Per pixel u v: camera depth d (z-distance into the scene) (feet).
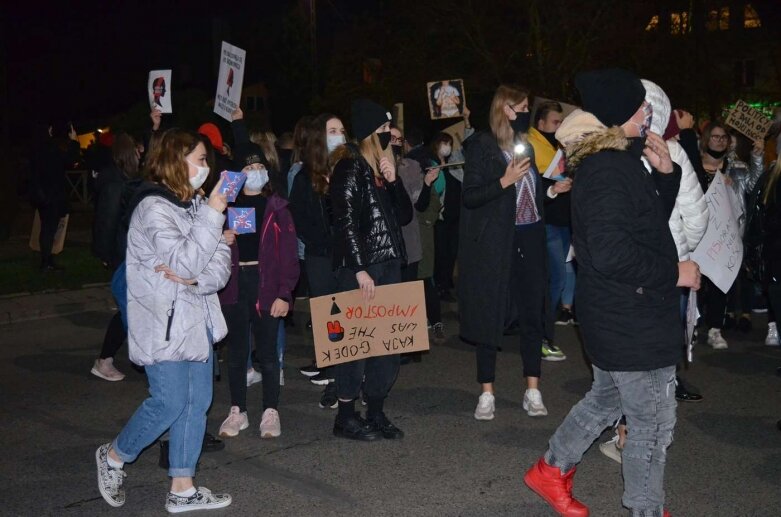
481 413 19.58
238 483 16.20
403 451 17.74
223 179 13.56
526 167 17.75
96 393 22.53
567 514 14.25
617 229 12.13
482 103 80.33
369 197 17.19
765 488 15.69
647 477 12.87
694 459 17.11
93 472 16.97
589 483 16.02
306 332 29.30
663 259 12.42
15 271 39.37
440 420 19.71
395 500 15.33
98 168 33.32
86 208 70.54
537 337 19.61
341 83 84.07
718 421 19.36
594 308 12.72
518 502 15.20
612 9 76.13
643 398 12.69
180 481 14.88
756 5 91.45
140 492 15.94
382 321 17.75
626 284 12.47
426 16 78.54
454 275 40.93
